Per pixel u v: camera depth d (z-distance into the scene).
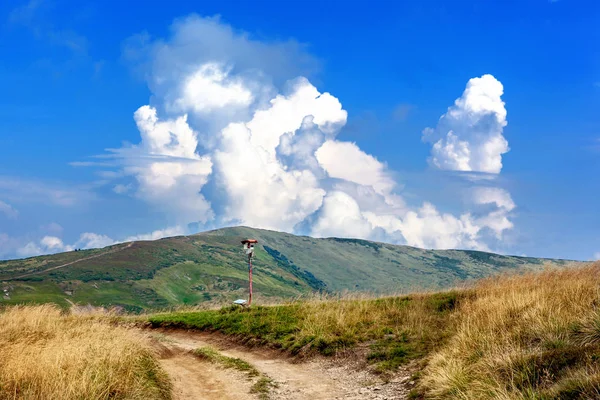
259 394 13.41
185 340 23.67
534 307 13.25
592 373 8.26
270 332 20.92
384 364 14.48
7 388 10.19
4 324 18.05
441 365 11.73
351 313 20.72
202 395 13.60
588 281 15.73
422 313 19.41
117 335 16.98
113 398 10.57
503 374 9.88
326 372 15.41
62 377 10.39
